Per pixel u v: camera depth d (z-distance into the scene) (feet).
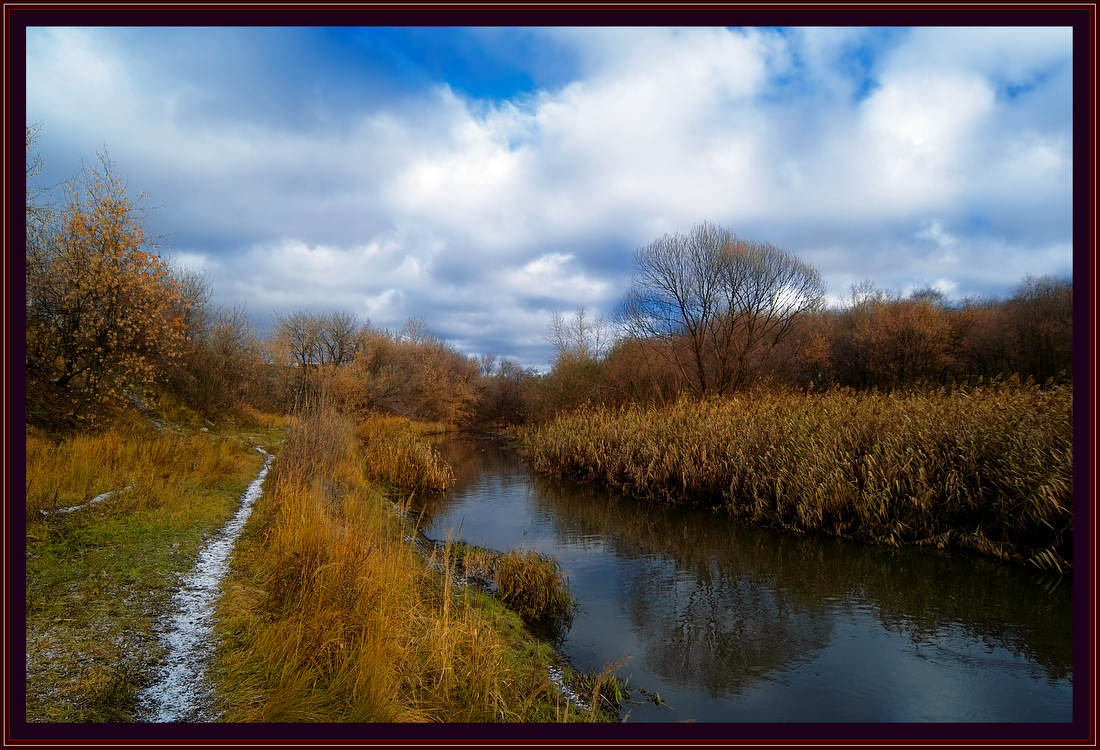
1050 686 20.40
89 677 13.46
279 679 14.35
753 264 90.48
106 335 43.47
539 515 48.98
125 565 21.03
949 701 19.54
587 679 20.70
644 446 59.11
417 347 178.91
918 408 42.50
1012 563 31.50
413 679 15.89
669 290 95.55
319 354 152.35
